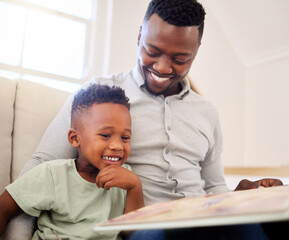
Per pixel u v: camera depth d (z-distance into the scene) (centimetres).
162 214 52
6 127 100
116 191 87
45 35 203
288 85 296
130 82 105
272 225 66
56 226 78
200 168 107
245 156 323
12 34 193
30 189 78
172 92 106
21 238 76
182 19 87
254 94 323
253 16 293
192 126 104
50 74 200
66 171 83
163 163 96
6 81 109
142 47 93
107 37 209
